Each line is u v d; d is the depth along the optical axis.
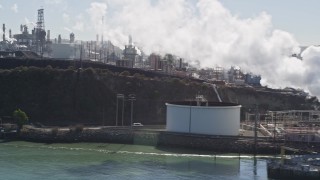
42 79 165.50
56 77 165.88
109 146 132.62
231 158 119.19
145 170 105.50
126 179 97.69
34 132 140.75
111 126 151.75
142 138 135.50
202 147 128.00
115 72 179.75
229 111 133.75
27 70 167.75
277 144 125.56
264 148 124.38
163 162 113.56
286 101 184.38
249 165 111.81
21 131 141.75
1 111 158.00
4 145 132.50
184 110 134.88
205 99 159.88
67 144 135.50
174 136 132.38
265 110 178.75
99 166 108.62
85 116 158.75
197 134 132.25
